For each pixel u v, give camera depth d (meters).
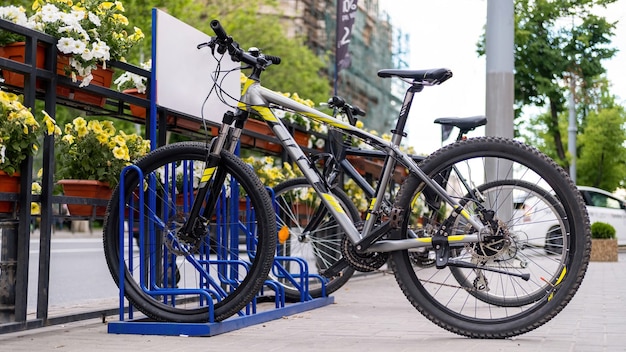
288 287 6.18
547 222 4.15
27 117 4.18
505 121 10.27
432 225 4.50
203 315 4.29
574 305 6.34
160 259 5.16
